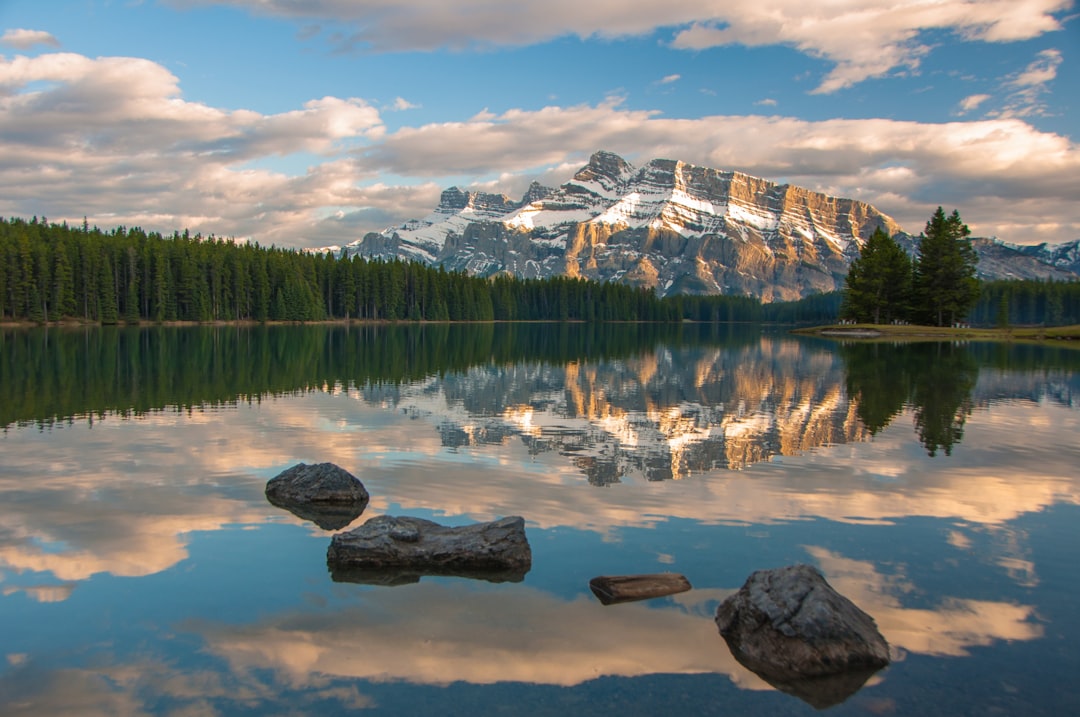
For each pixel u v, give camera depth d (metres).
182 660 9.02
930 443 22.95
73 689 8.35
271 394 35.00
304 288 161.62
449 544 12.30
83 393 34.66
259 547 13.02
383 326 159.38
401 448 21.89
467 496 16.31
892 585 11.35
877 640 9.32
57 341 77.81
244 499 16.06
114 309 128.88
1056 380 43.09
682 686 8.52
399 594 11.02
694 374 47.91
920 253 123.19
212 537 13.52
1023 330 117.31
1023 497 16.44
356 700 8.17
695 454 21.14
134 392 35.25
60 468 18.88
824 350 77.25
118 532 13.73
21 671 8.72
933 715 7.98
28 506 15.35
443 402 32.72
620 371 50.09
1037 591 11.16
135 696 8.22
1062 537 13.63
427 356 63.78
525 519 14.57
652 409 30.77
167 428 25.17
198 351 64.50
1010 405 32.06
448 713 7.93
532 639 9.62
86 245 128.88
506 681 8.59
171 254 139.62
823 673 8.78
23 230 134.62
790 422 27.31
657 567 12.05
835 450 21.78
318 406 30.94
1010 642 9.57
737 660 9.16
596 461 20.08
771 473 18.69
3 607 10.42
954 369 51.44
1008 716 7.95
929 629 9.91
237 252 158.75
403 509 15.33
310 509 15.34
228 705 8.06
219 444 22.30
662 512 15.10
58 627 9.84
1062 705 8.13
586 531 13.86
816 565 12.16
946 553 12.76
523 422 27.09
